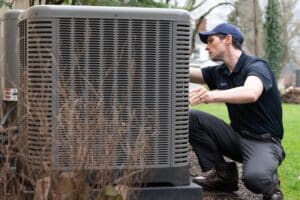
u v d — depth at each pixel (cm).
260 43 2325
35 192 283
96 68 311
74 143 302
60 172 295
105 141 307
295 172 564
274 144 406
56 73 307
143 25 314
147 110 318
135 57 314
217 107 1495
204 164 419
